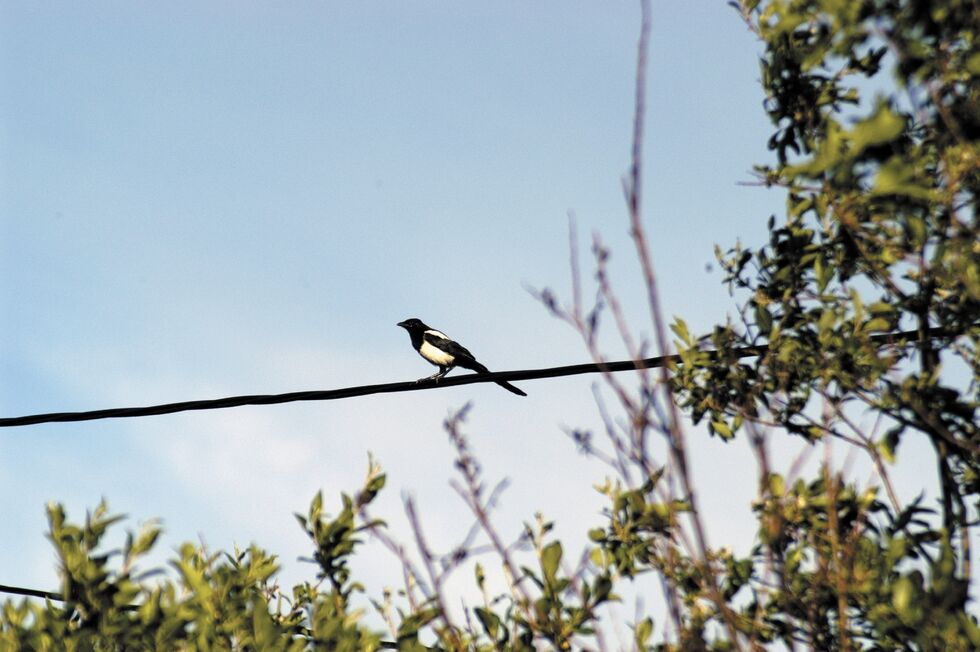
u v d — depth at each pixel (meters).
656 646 10.37
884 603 10.24
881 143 10.47
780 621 10.52
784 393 12.83
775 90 13.30
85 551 11.55
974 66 10.53
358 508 11.66
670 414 7.93
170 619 11.17
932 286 12.38
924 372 11.95
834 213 12.36
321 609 11.40
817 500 10.80
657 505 10.69
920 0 10.86
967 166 10.50
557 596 10.82
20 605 11.52
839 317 12.63
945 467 11.80
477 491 8.41
